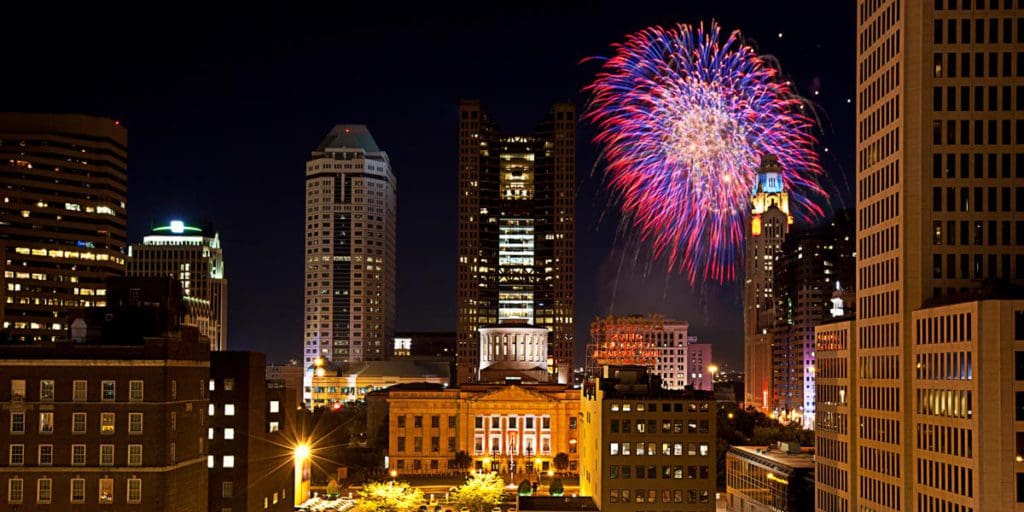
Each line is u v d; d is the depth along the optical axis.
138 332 157.25
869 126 195.50
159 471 148.00
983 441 147.25
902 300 175.62
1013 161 176.50
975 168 176.75
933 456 162.38
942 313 160.75
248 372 198.12
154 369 148.88
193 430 161.25
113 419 148.38
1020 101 176.50
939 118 177.50
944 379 159.12
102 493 147.75
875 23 194.00
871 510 185.12
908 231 176.75
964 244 175.88
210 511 196.38
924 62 177.88
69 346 149.38
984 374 147.75
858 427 192.88
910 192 177.50
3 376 148.38
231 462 196.88
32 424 148.12
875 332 186.50
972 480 148.88
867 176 195.50
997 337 147.62
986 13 177.50
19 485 147.38
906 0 179.62
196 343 163.50
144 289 159.50
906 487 170.62
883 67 189.50
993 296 156.12
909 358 172.88
